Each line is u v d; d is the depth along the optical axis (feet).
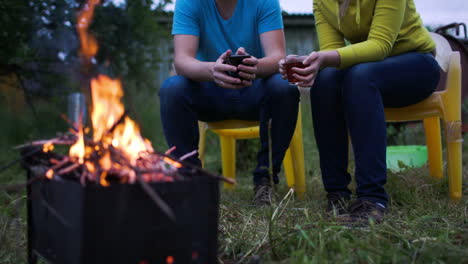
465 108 10.82
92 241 3.18
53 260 3.74
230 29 7.89
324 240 4.72
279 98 6.75
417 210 6.50
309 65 6.16
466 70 10.65
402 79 6.45
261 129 7.14
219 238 5.31
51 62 13.52
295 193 8.09
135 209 3.29
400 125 12.94
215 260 3.61
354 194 7.64
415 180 8.55
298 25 30.42
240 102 7.41
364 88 6.05
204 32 7.93
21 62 13.21
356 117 6.08
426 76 6.67
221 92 7.39
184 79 7.09
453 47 10.65
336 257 4.32
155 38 14.64
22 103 15.48
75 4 12.81
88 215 3.17
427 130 8.61
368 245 4.51
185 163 3.91
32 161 4.31
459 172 7.23
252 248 4.86
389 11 6.34
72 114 8.31
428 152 8.65
